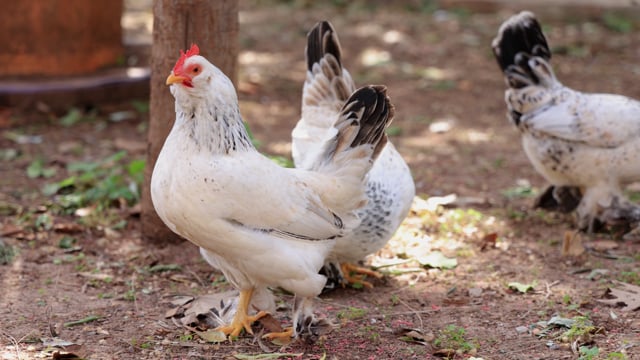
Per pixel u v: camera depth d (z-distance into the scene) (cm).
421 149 1084
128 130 1116
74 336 592
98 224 816
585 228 824
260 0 2019
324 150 583
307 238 556
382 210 645
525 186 957
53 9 1165
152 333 601
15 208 840
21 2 1148
